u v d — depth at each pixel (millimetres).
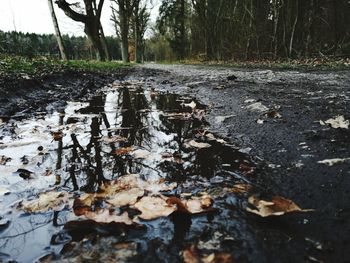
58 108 4281
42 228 1303
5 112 3730
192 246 1163
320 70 10352
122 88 6980
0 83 4555
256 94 4887
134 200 1524
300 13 19031
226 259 1087
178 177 1843
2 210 1460
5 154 2309
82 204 1479
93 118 3645
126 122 3408
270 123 3020
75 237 1236
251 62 19812
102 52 19734
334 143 2303
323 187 1642
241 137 2682
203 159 2164
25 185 1745
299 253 1124
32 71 6734
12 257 1121
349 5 19109
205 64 23062
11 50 13812
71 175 1891
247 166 2002
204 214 1395
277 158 2123
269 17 20828
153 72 12820
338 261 1080
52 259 1105
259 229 1273
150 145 2531
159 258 1105
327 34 19984
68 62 12062
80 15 18219
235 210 1429
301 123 2918
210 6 27188
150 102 4844
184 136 2797
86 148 2451
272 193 1606
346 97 4164
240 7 23281
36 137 2779
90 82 7613
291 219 1350
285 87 5715
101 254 1129
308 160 2033
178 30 35250
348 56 16906
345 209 1410
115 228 1291
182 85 7152
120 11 24641
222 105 4230
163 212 1383
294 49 18359
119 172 1935
